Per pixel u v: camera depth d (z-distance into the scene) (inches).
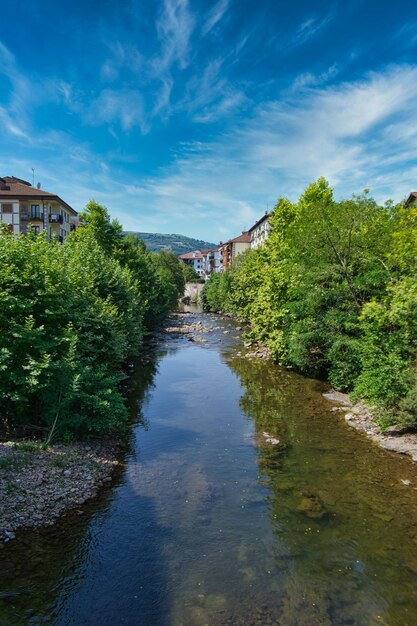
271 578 284.8
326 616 251.4
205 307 3100.4
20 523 323.9
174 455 490.0
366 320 645.3
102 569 287.1
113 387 544.1
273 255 1242.0
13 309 464.4
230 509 373.7
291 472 447.8
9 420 479.5
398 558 307.3
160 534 331.3
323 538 331.6
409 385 518.0
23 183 2158.0
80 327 576.7
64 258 658.8
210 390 802.8
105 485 406.3
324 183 1288.1
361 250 828.0
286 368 1002.1
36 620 238.8
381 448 508.1
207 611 252.7
